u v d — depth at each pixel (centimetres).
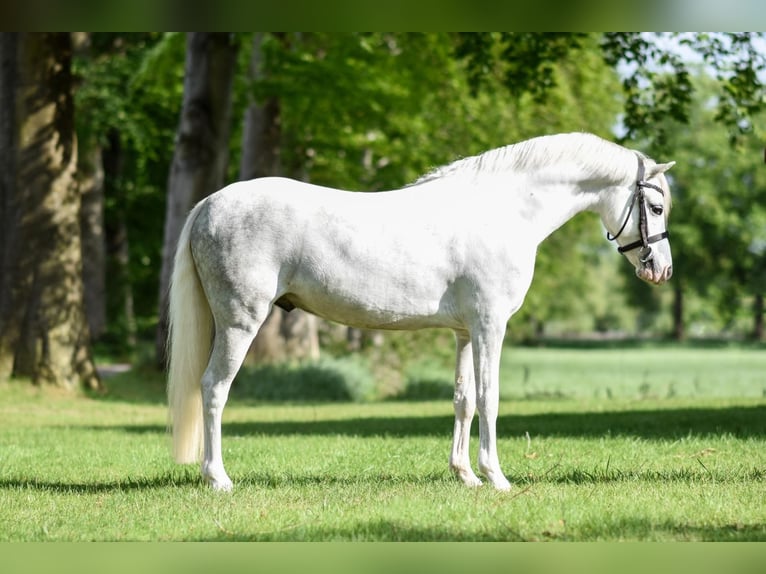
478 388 783
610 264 8388
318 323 3225
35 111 1923
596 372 4000
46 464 1003
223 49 2316
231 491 772
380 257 771
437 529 641
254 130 2666
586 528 642
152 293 4312
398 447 1102
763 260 6481
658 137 1859
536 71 1945
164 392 2270
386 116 2611
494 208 794
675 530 638
